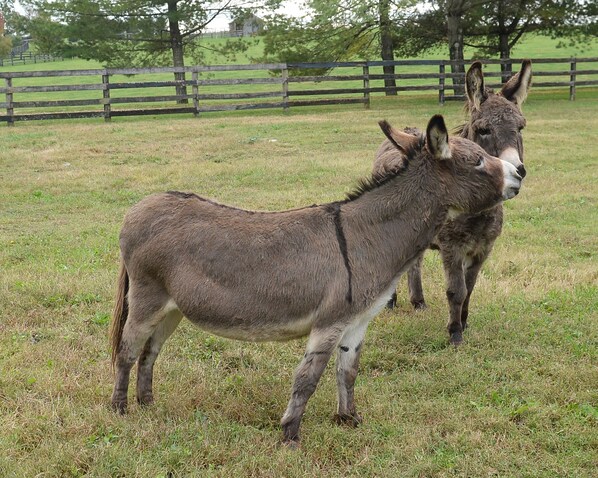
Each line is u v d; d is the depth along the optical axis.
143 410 4.80
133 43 28.66
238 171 13.34
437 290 7.60
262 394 5.14
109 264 8.12
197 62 31.06
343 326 4.30
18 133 17.61
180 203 4.61
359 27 27.50
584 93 28.31
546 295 7.19
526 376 5.42
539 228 9.86
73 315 6.59
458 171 4.46
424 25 28.27
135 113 20.94
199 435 4.46
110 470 4.01
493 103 5.97
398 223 4.43
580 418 4.75
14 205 11.20
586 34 28.50
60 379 5.18
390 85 29.52
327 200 10.98
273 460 4.18
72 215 10.66
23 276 7.50
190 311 4.42
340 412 4.72
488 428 4.66
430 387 5.30
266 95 22.20
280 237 4.37
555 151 15.59
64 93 36.50
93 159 14.57
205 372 5.51
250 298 4.31
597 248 8.99
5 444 4.23
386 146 7.15
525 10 27.28
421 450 4.37
